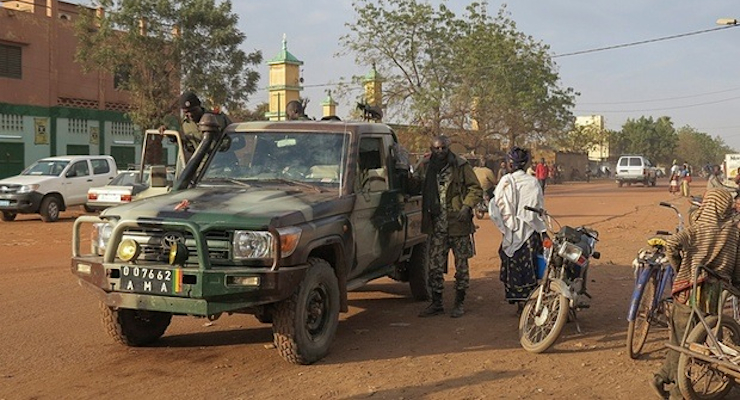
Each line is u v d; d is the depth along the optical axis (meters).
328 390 5.46
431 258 8.16
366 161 7.42
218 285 5.55
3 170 33.19
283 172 7.04
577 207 27.56
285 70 41.09
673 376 5.28
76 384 5.64
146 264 5.77
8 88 33.25
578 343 6.94
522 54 44.06
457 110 40.53
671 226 19.00
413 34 40.25
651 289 6.48
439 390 5.48
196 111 8.48
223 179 7.09
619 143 121.81
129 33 30.56
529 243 7.68
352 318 8.15
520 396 5.36
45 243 15.27
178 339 7.12
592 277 10.61
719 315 5.22
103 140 37.62
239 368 6.08
